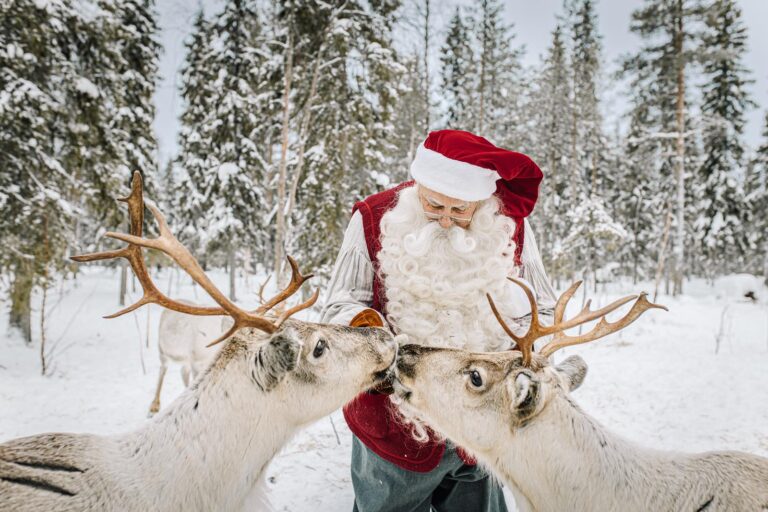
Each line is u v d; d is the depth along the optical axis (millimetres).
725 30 19875
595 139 22672
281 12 9828
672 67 15797
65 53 9516
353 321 2170
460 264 2275
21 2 7875
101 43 9672
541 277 2631
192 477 1722
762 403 5766
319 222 11570
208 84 15883
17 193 8164
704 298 20109
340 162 11430
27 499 1634
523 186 2400
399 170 18250
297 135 11820
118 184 10359
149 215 14500
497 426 1921
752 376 7031
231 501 1799
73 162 9367
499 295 2330
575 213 15742
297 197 12523
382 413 2270
